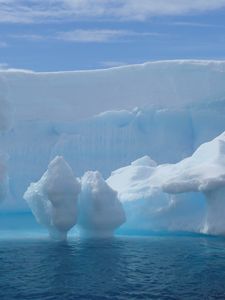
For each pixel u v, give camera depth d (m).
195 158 23.81
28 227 25.53
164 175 23.59
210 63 32.91
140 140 31.92
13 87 32.34
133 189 23.30
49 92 32.84
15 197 30.78
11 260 17.06
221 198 21.23
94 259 17.12
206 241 20.73
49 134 32.25
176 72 32.94
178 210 22.31
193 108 32.28
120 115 32.06
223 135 24.92
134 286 14.02
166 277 14.91
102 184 21.66
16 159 31.34
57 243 20.41
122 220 21.80
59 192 20.77
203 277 14.90
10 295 13.30
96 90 33.09
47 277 14.91
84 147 31.84
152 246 19.55
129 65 33.47
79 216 22.12
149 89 32.94
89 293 13.44
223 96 32.41
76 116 32.50
